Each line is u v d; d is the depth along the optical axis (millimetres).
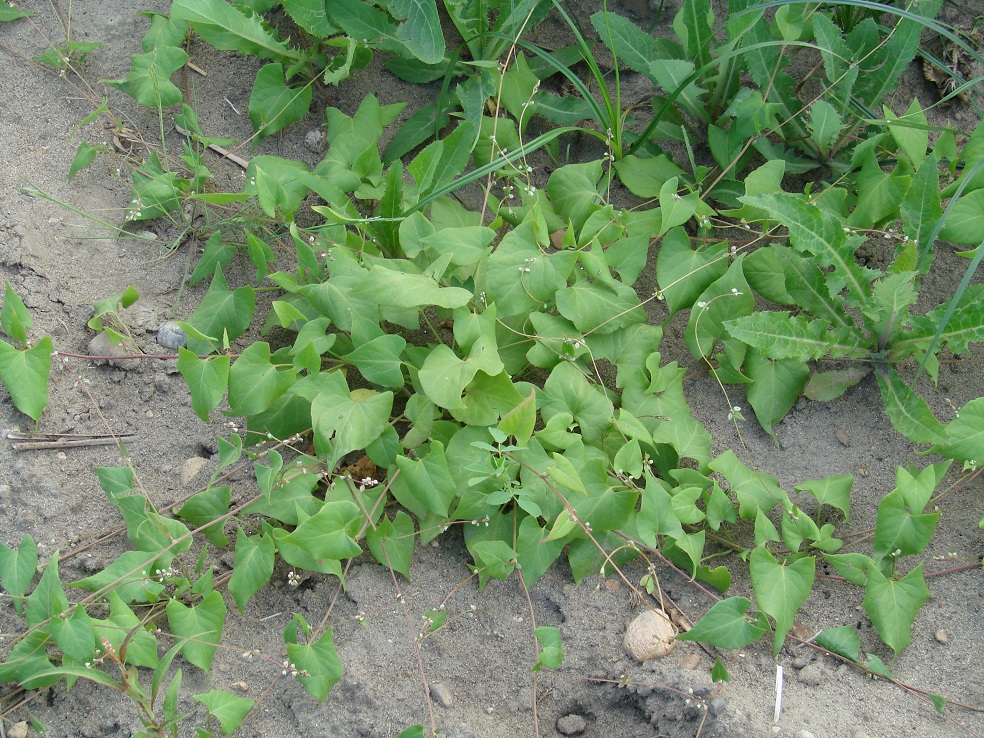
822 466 1276
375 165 1310
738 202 1329
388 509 1251
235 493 1254
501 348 1265
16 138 1342
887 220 1312
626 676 1185
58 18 1390
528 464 1209
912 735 1163
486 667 1199
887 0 1372
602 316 1252
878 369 1284
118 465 1259
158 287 1317
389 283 1193
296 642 1188
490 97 1377
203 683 1190
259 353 1205
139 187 1317
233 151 1375
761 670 1193
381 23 1348
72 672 1131
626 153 1361
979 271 1332
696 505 1243
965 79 1382
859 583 1206
